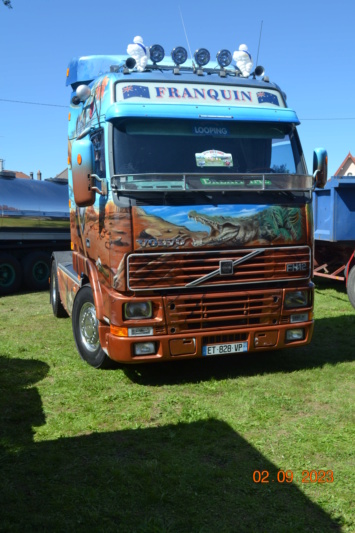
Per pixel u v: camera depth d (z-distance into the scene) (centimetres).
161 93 593
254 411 515
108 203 561
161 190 548
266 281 594
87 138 659
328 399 546
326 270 1155
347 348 741
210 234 566
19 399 560
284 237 596
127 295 557
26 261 1340
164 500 367
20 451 441
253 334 595
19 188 1335
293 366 659
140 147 572
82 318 686
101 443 456
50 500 368
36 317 987
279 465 414
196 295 569
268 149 618
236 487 383
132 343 559
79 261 713
